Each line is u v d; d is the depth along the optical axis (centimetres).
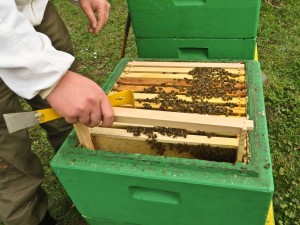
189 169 66
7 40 52
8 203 92
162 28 104
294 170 126
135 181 68
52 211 123
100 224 90
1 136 83
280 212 113
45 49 55
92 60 207
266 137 70
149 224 82
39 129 161
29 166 94
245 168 63
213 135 72
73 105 56
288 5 233
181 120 62
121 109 65
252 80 86
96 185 73
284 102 156
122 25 236
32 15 82
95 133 75
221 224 73
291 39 200
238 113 76
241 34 100
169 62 99
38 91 57
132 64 100
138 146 76
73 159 71
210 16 98
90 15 97
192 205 70
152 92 87
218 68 94
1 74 58
